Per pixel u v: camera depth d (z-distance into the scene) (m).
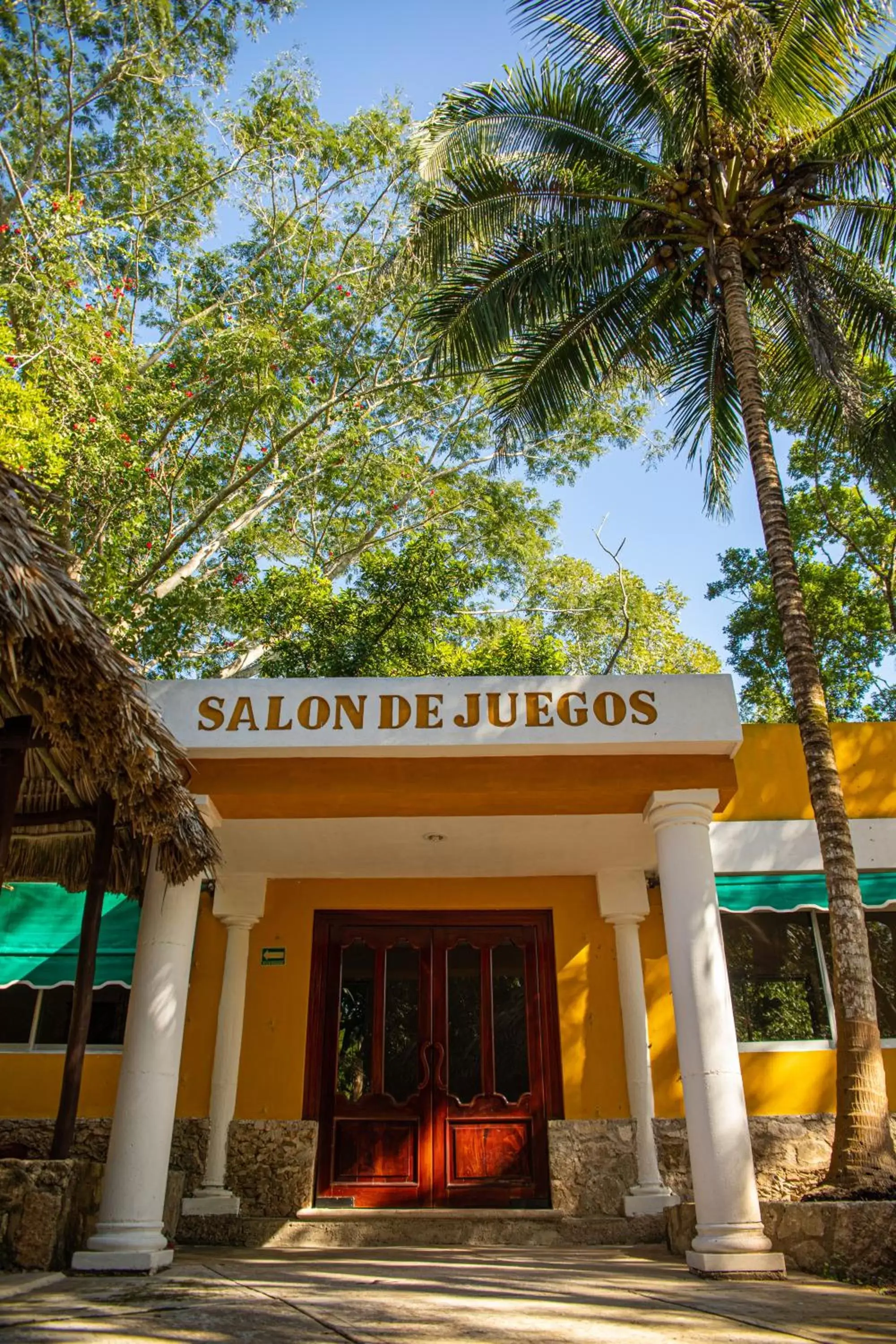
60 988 10.11
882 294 11.87
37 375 13.90
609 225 11.43
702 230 11.65
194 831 7.25
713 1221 6.52
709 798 7.84
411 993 10.32
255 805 8.06
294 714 7.88
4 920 9.87
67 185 19.19
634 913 10.19
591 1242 8.95
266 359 16.70
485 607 24.75
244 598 17.59
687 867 7.65
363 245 20.72
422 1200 9.47
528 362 12.41
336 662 16.58
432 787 7.84
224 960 10.25
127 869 8.30
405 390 22.27
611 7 11.31
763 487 10.20
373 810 8.22
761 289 12.49
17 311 13.80
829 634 22.30
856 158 11.16
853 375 11.16
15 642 5.21
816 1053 9.66
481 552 24.28
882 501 20.20
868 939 10.01
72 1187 6.42
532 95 11.78
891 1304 5.06
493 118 11.77
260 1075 9.82
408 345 21.02
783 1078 9.55
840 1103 7.53
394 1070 10.02
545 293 11.95
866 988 7.80
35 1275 5.80
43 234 14.66
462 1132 9.77
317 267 20.62
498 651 19.02
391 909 10.55
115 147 20.59
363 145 20.31
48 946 9.76
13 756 6.55
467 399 23.44
